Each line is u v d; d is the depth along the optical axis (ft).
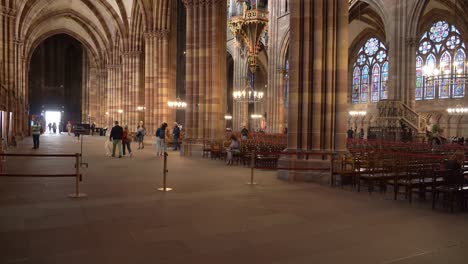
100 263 18.62
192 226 25.39
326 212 30.14
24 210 29.07
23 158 69.41
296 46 48.47
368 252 20.97
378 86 159.43
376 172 40.40
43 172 50.65
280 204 32.78
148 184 42.01
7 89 100.83
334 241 22.81
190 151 81.30
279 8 139.33
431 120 133.49
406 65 103.71
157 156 79.05
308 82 48.11
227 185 42.22
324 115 48.14
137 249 20.72
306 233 24.34
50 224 25.30
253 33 121.80
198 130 81.87
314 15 47.80
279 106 138.10
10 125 97.30
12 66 111.96
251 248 21.26
